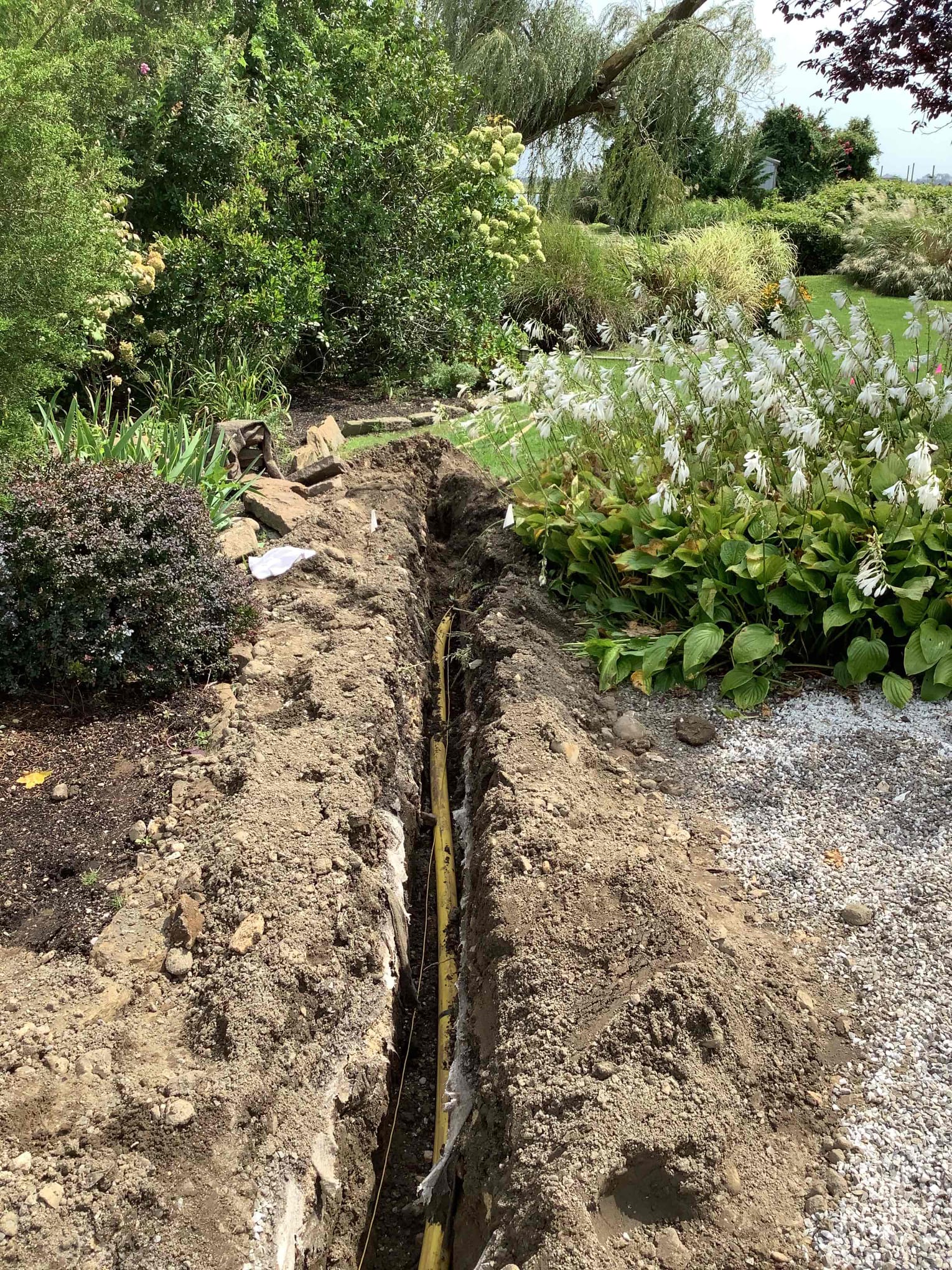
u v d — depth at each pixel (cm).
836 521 406
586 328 1066
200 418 703
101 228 484
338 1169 246
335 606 464
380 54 916
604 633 452
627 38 1523
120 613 381
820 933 285
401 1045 311
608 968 262
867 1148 221
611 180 1535
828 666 417
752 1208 208
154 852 307
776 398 422
